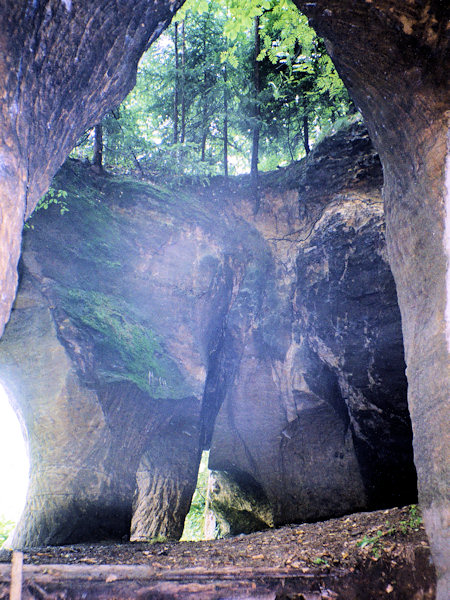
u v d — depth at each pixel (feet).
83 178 38.52
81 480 28.02
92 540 26.91
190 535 63.98
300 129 50.78
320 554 16.02
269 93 46.73
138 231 38.63
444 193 12.43
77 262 33.45
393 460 35.42
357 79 15.02
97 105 14.57
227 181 48.21
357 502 35.96
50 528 26.73
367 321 35.81
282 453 40.63
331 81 43.19
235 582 13.48
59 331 29.76
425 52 12.44
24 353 29.35
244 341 43.55
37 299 30.14
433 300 12.64
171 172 44.52
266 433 41.57
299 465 39.42
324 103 47.93
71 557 17.35
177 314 38.37
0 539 42.32
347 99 45.68
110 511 28.35
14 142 10.53
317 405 39.96
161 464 36.09
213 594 12.91
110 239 36.42
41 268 31.01
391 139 14.90
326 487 37.63
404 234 14.65
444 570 11.44
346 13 13.14
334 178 42.75
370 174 41.22
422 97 12.98
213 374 42.88
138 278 37.32
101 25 12.18
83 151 45.03
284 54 43.57
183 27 46.06
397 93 13.73
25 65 10.65
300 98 47.75
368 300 35.78
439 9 11.61
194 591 12.97
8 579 12.43
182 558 17.20
